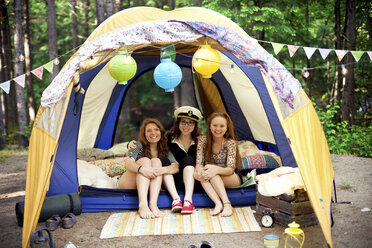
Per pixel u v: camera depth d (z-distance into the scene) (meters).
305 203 3.66
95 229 3.75
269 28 10.26
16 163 8.01
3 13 13.45
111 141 6.86
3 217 4.23
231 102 6.42
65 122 4.38
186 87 12.70
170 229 3.66
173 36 3.72
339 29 12.08
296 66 14.84
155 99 21.50
